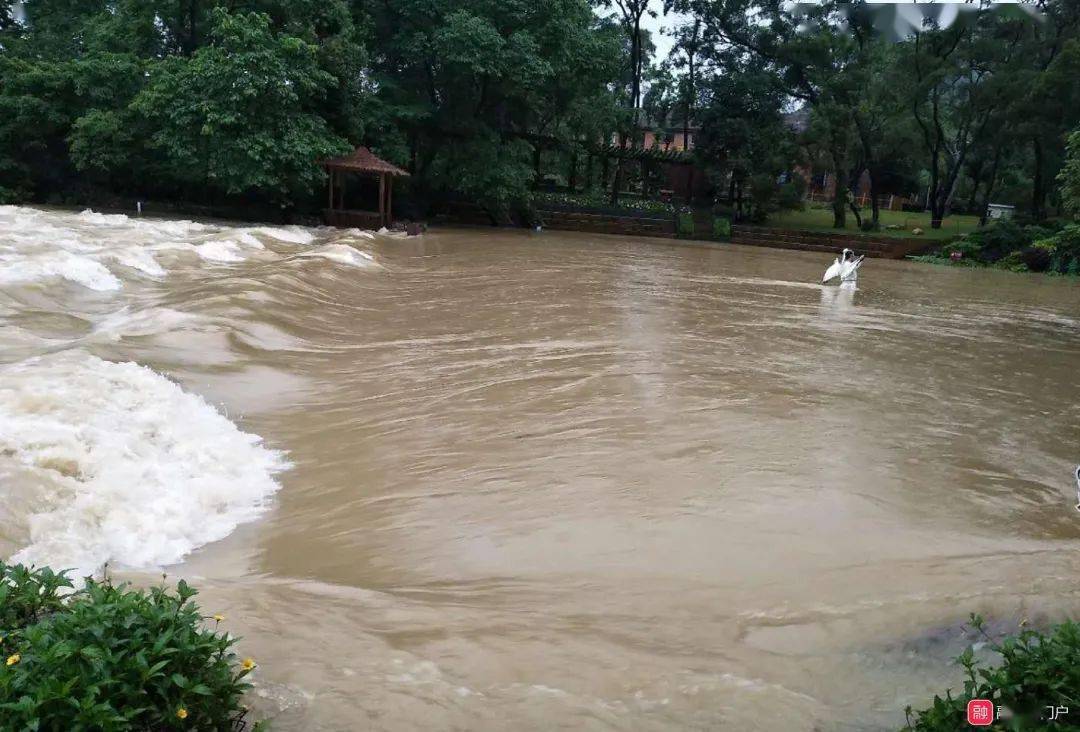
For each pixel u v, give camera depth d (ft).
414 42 112.47
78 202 102.06
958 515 22.80
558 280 69.41
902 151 148.56
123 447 22.91
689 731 12.01
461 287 63.05
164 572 17.84
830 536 20.72
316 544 20.04
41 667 10.21
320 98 101.76
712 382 35.83
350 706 12.16
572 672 13.58
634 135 154.61
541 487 23.47
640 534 20.48
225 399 30.83
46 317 38.58
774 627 15.53
